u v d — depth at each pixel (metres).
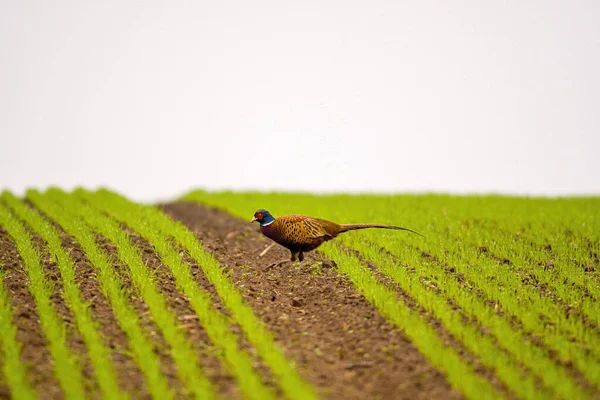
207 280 29.52
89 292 26.69
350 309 26.38
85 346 21.88
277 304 27.38
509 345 22.36
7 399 18.11
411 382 20.38
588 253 34.50
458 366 20.61
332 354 22.56
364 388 20.16
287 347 22.81
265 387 19.62
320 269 32.22
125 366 20.75
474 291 28.34
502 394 19.47
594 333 23.92
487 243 36.94
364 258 34.94
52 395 18.73
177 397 19.09
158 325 23.56
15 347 20.61
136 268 29.03
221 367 20.91
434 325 24.55
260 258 36.31
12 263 29.86
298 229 30.33
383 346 22.88
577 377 20.75
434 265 32.53
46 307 23.95
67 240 35.53
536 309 25.67
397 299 27.42
